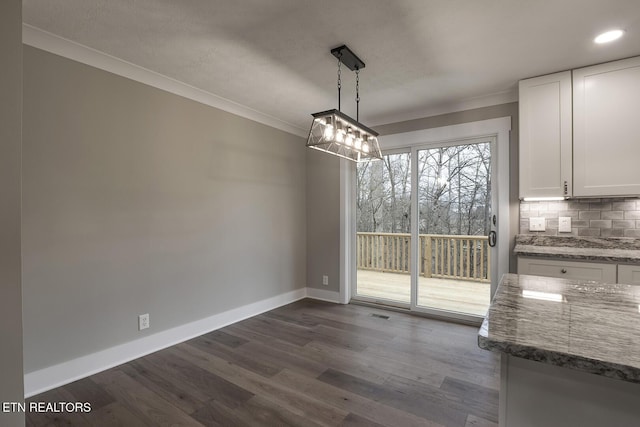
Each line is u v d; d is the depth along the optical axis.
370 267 4.13
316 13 1.89
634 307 1.08
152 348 2.68
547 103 2.69
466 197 3.46
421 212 3.73
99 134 2.37
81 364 2.26
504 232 3.13
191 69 2.63
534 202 3.01
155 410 1.89
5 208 1.29
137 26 2.02
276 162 3.98
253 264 3.65
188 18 1.94
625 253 2.49
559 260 2.54
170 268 2.82
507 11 1.85
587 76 2.54
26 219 2.03
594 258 2.39
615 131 2.45
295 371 2.34
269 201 3.88
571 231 2.85
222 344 2.83
